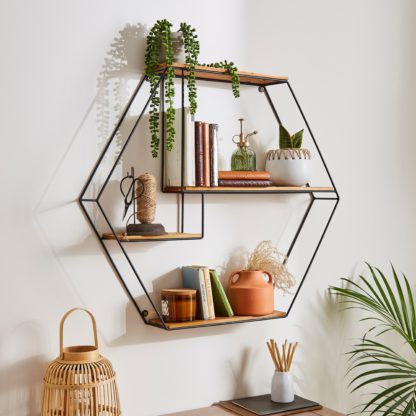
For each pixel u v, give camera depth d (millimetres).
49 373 2010
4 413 2045
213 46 2424
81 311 2164
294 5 2637
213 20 2422
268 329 2582
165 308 2240
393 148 2969
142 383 2281
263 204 2566
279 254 2584
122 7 2219
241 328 2508
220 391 2457
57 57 2107
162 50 2209
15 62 2043
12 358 2055
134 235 2129
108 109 2201
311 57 2688
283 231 2623
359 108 2844
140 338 2275
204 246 2420
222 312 2340
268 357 2580
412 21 3018
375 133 2902
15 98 2045
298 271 2666
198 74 2291
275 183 2459
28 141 2068
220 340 2455
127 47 2230
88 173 2168
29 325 2078
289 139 2494
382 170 2932
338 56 2771
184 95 2355
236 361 2496
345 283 2818
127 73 2234
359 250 2863
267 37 2561
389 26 2939
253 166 2393
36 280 2088
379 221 2930
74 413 1969
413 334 2656
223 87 2453
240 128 2453
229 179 2279
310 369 2707
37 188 2086
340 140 2787
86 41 2156
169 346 2338
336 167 2777
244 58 2498
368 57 2869
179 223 2354
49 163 2102
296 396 2535
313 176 2701
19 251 2061
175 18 2334
